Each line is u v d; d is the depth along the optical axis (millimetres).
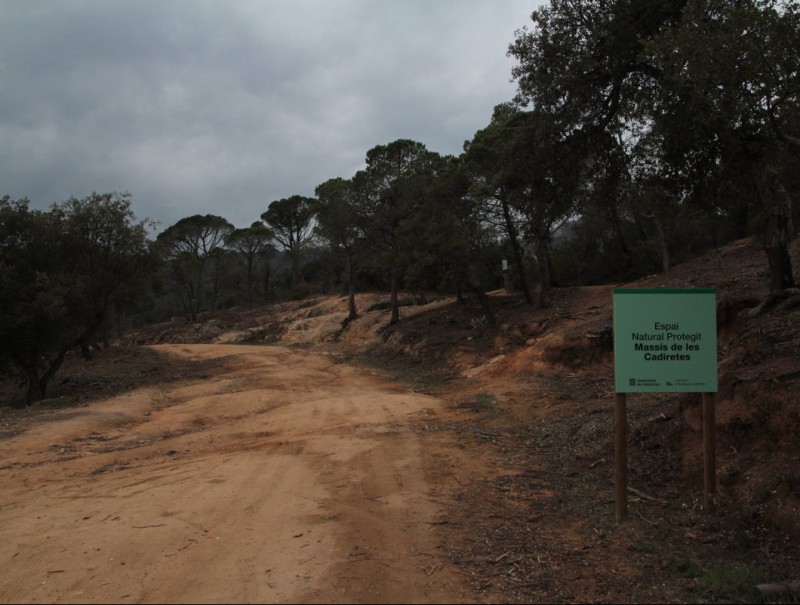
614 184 13742
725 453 6340
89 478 8859
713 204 13438
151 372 26031
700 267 21000
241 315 60562
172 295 75562
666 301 5758
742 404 6422
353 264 43312
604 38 11219
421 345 27156
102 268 21703
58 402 18109
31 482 8672
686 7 7945
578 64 11391
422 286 27672
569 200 13906
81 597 4398
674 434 7430
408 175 33656
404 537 5469
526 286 28156
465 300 33688
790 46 6875
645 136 12641
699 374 5742
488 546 5234
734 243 24656
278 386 21141
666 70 9336
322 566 4777
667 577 4566
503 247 31312
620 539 5352
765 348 7203
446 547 5207
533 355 18234
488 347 23281
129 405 16984
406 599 4176
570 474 7676
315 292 65625
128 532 5887
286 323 50938
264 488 7398
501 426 11477
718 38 7215
